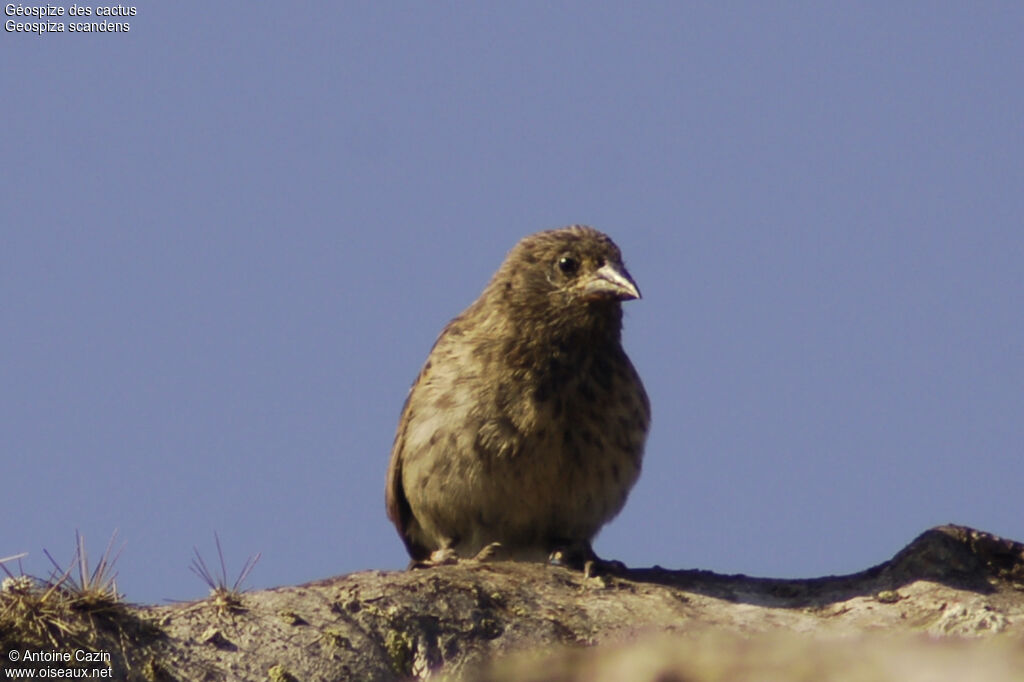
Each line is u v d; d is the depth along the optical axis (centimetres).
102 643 1091
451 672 1147
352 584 1200
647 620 1223
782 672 693
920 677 666
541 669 778
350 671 1132
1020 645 728
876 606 1278
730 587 1341
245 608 1155
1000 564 1322
